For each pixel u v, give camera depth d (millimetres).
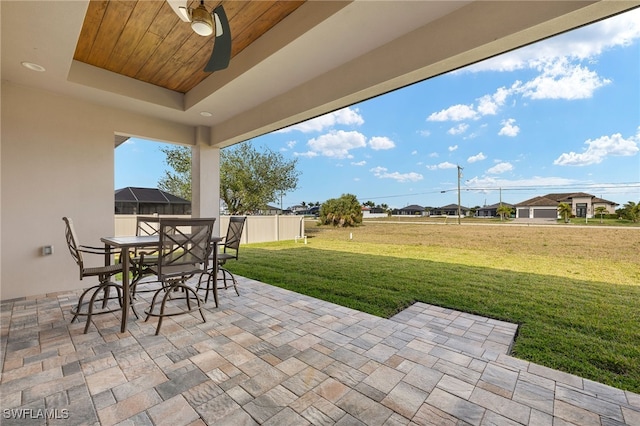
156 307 3174
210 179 5180
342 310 3170
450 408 1547
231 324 2725
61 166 3713
